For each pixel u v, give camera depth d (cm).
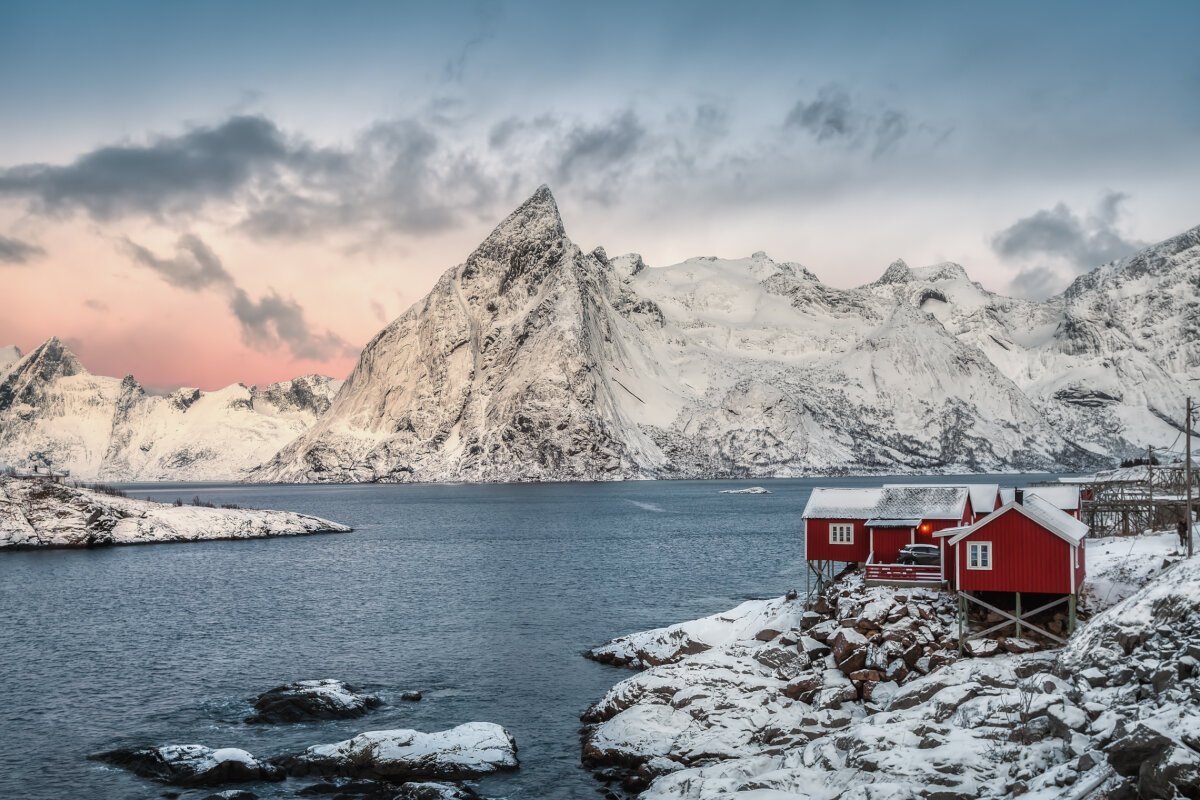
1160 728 2519
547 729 4269
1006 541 4162
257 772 3581
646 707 4053
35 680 5172
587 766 3778
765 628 5191
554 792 3497
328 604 7731
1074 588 4097
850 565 5750
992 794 2695
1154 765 2364
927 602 4506
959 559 4222
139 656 5775
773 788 3048
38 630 6638
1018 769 2778
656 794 3259
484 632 6462
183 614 7275
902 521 5331
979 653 4056
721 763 3412
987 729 3069
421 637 6312
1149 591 3562
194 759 3678
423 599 7944
